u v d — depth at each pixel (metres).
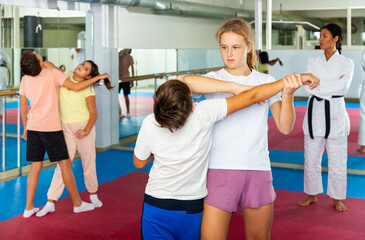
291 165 6.11
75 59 6.55
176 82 2.19
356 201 4.74
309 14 5.58
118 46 7.06
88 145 4.41
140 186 5.29
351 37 5.36
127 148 7.36
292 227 4.00
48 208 4.31
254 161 2.43
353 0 5.31
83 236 3.79
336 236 3.79
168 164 2.26
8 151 5.65
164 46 6.83
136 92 7.15
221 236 2.41
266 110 2.48
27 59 4.01
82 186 5.31
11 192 5.05
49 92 4.07
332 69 4.44
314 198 4.67
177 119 2.13
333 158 4.41
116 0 6.16
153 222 2.34
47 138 4.12
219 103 2.29
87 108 4.43
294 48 5.70
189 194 2.31
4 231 3.89
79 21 6.58
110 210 4.45
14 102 5.66
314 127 4.48
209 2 6.29
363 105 5.43
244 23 2.41
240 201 2.49
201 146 2.27
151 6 6.60
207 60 6.57
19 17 5.66
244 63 2.50
